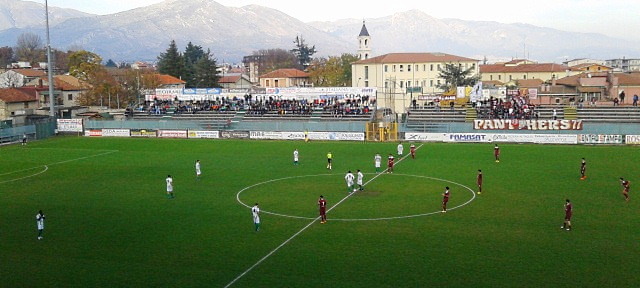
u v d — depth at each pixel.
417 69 184.88
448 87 158.88
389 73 185.88
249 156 79.06
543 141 86.00
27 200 52.78
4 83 161.62
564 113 95.38
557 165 66.69
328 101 113.56
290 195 53.22
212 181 60.81
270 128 99.12
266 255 35.28
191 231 41.12
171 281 31.11
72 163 74.88
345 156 77.69
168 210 47.84
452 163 69.88
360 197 51.91
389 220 43.44
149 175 64.94
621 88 123.56
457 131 91.31
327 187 56.84
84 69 175.25
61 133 109.69
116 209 48.53
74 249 37.31
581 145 83.50
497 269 31.94
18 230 42.28
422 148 83.75
